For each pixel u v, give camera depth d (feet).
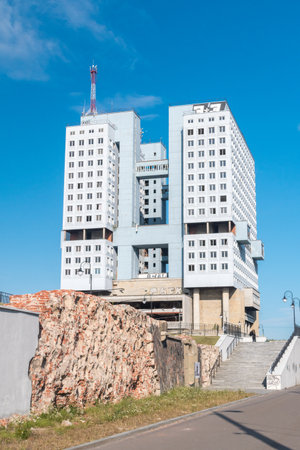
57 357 63.82
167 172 478.59
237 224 442.91
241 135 497.05
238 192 465.06
